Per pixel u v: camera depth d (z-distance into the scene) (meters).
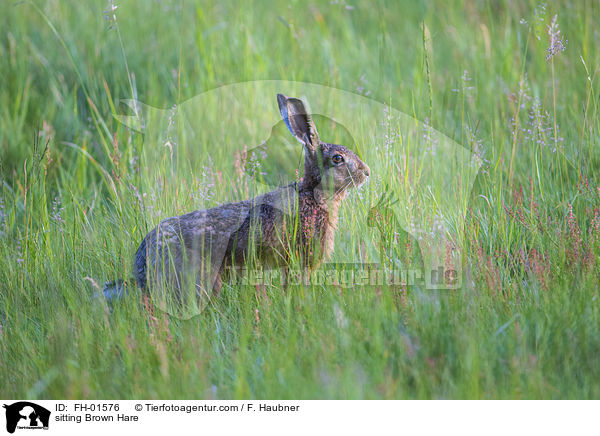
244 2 17.48
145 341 8.04
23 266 9.83
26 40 15.34
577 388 7.16
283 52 15.63
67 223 10.59
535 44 14.05
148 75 14.65
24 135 13.21
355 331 7.88
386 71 14.72
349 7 16.22
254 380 7.41
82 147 12.87
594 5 14.67
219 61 14.90
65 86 14.11
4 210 11.04
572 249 9.05
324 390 7.18
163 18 16.69
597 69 12.51
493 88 13.62
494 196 10.34
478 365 7.22
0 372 7.92
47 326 8.73
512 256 9.71
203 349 7.90
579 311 7.87
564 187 10.80
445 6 17.19
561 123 12.07
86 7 16.86
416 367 7.38
